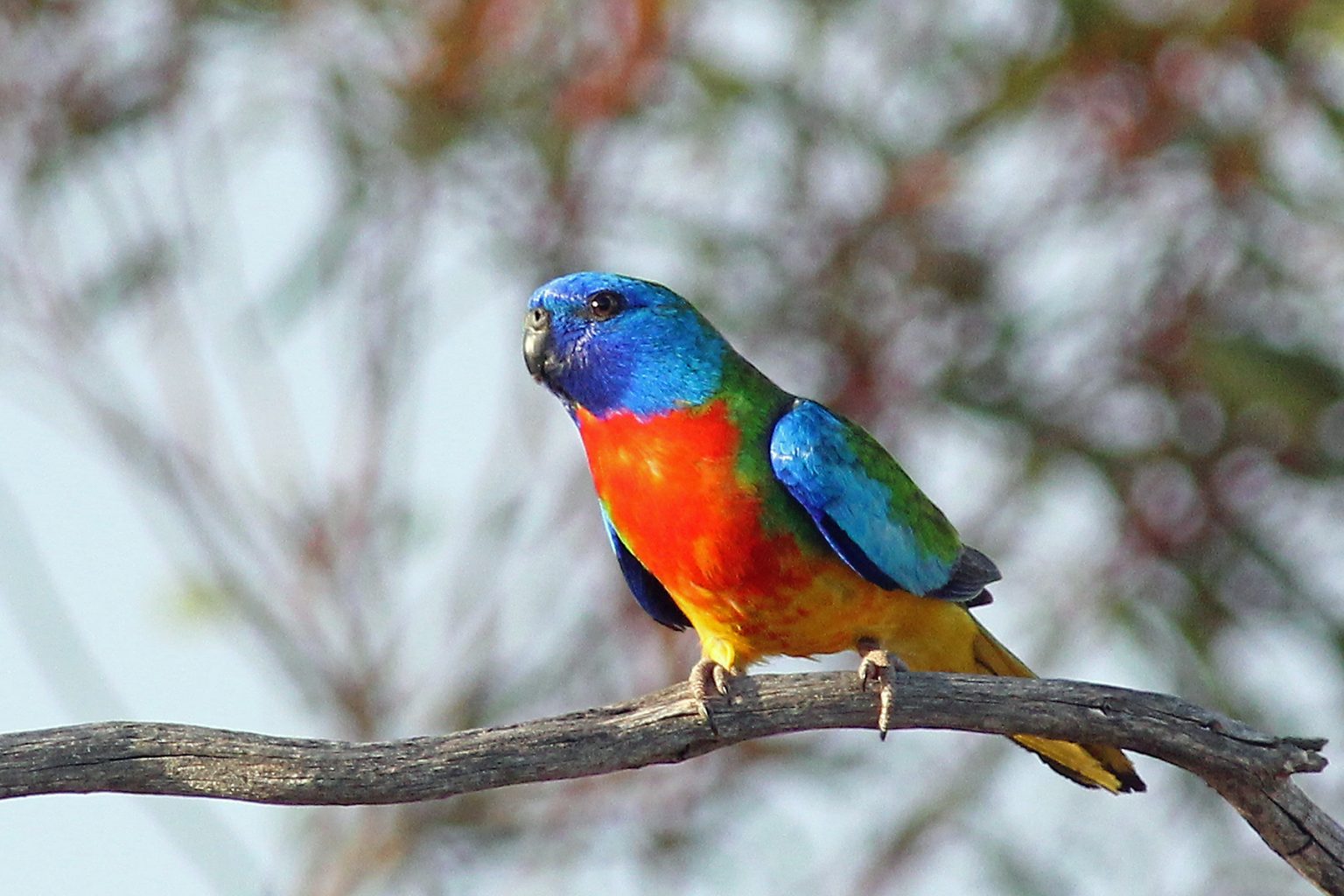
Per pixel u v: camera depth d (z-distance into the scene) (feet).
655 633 48.16
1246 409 48.65
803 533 34.58
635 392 35.19
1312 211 49.08
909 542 35.27
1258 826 31.73
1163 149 49.26
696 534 34.45
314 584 49.26
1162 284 49.85
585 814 49.80
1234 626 50.49
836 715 31.48
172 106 49.85
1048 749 35.29
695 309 35.96
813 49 50.72
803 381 50.39
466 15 47.85
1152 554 50.11
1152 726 31.24
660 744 30.81
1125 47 48.24
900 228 49.70
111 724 28.99
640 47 47.73
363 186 49.70
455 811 49.90
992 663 37.27
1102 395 50.29
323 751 29.19
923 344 50.29
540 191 49.65
